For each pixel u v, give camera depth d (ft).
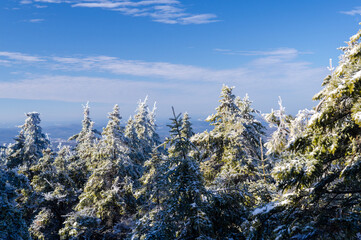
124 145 83.82
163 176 34.01
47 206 81.46
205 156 61.31
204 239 29.04
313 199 22.84
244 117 63.82
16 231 41.52
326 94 21.56
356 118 18.92
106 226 73.36
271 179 50.11
